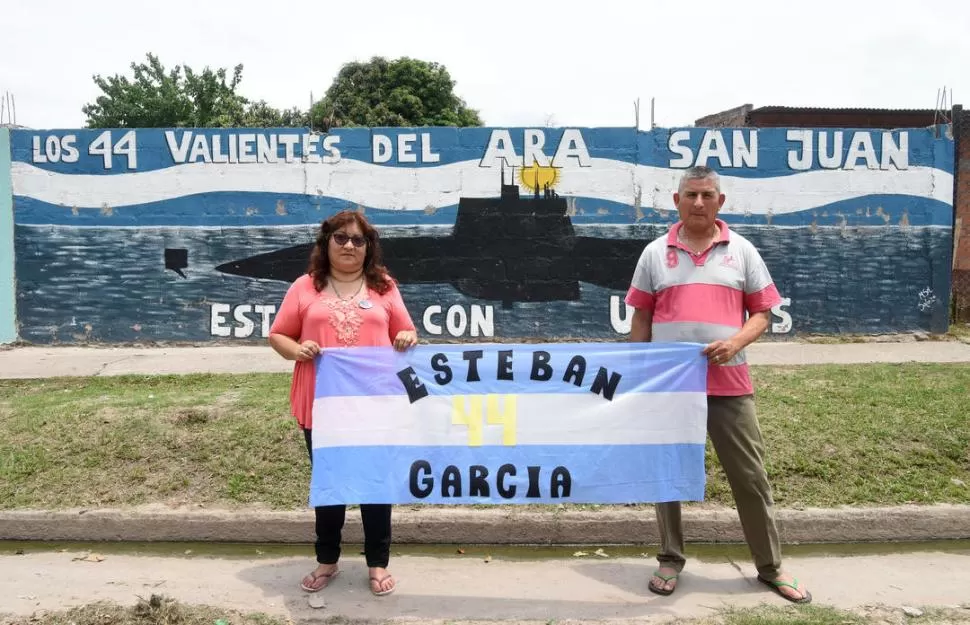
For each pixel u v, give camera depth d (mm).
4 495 5746
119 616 4191
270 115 28797
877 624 4125
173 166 11391
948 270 11477
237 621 4176
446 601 4457
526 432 4551
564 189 11336
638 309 4715
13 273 11398
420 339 11438
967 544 5410
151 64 28359
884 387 7793
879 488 5738
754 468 4438
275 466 6070
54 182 11359
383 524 4547
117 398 7652
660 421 4516
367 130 11352
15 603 4426
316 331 4500
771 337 11445
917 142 11383
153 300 11461
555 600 4465
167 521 5484
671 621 4164
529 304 11414
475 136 11305
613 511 5465
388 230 11398
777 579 4500
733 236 4488
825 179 11375
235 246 11445
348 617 4242
